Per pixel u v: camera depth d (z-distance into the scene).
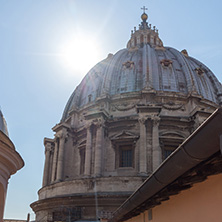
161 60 63.91
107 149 51.81
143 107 50.19
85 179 45.69
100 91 61.28
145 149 47.53
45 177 60.50
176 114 54.44
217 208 8.11
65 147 55.88
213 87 66.06
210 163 7.98
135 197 13.76
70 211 41.38
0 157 13.01
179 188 10.26
